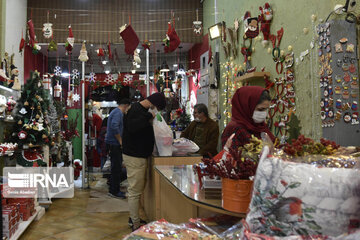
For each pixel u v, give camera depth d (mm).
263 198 869
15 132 3844
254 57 4207
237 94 1984
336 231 782
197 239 1195
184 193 1583
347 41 2307
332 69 2328
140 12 6730
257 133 1906
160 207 3002
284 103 3301
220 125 5668
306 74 2895
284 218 832
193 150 3301
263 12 3756
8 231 2703
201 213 1771
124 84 6734
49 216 3775
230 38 4965
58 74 6660
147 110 3031
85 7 6609
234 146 1752
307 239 794
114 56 7273
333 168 844
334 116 2314
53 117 4758
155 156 3166
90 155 7074
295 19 3111
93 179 6281
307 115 2869
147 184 3652
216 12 5969
